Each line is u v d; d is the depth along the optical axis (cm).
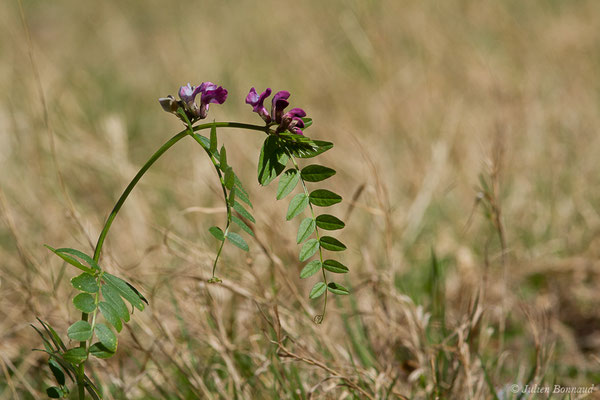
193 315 434
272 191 643
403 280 519
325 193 277
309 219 277
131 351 456
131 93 967
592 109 783
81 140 740
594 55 935
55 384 422
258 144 725
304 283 511
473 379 398
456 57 925
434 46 946
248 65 1021
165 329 406
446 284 545
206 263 462
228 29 1192
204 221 596
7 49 1009
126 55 1138
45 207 627
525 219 606
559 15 1080
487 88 828
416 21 1005
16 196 647
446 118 760
